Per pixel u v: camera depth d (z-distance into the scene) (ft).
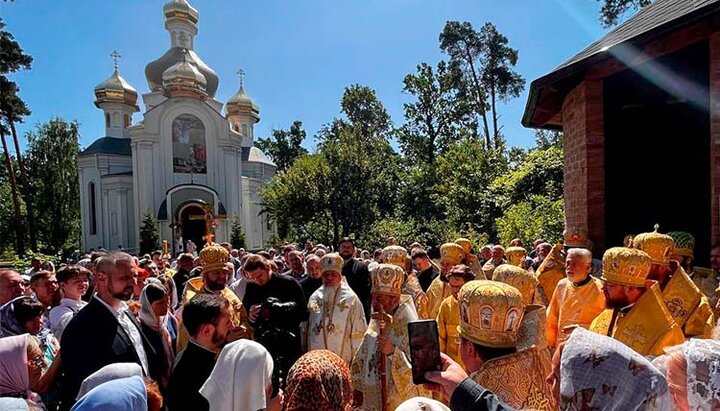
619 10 47.73
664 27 14.57
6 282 15.01
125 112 135.44
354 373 11.63
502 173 70.18
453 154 77.61
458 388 5.66
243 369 7.28
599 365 4.33
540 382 6.91
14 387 8.85
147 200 112.98
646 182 24.70
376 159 96.32
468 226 67.00
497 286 7.11
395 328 11.24
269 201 97.50
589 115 21.07
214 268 14.25
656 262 11.26
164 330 12.89
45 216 139.23
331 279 14.55
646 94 23.72
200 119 118.32
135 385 6.59
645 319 9.57
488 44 124.26
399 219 95.09
